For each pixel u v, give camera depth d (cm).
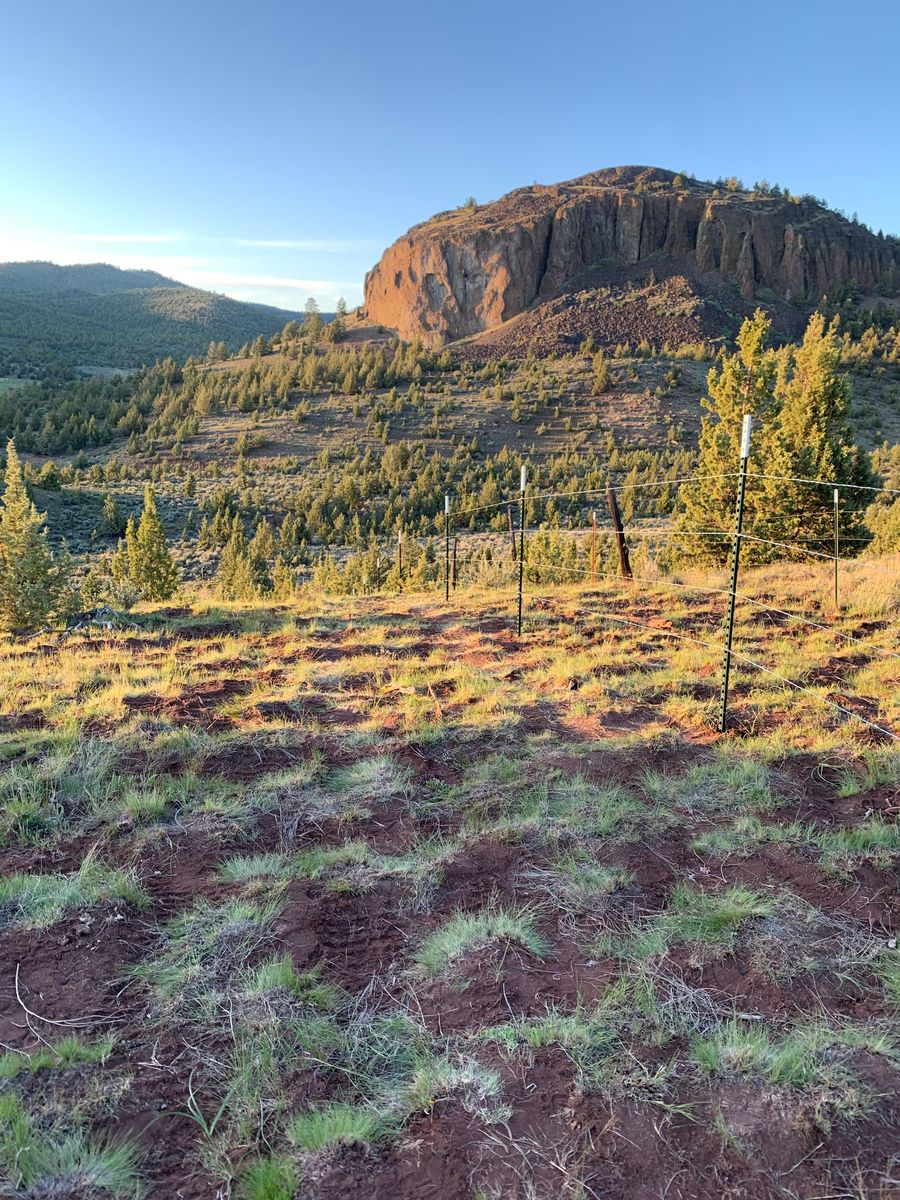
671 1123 211
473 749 498
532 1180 195
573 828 382
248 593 2959
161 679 677
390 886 339
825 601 954
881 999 258
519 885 337
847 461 1631
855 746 459
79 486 9406
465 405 13088
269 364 17088
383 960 291
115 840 385
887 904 307
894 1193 189
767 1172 196
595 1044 240
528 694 602
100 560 5775
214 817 407
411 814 411
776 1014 253
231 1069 237
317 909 321
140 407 14038
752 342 1608
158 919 319
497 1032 246
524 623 901
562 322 18838
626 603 1013
